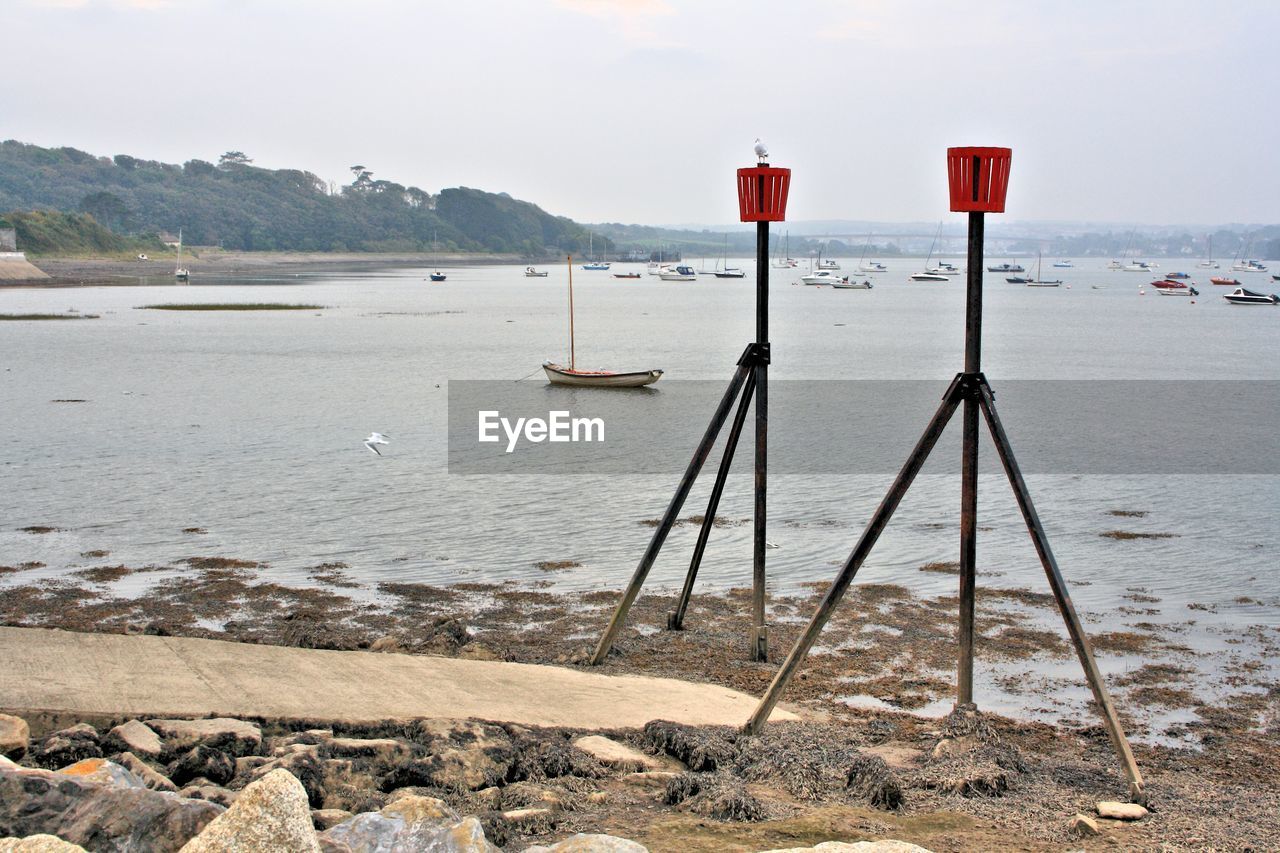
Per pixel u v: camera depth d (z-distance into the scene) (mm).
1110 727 12945
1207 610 21500
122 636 14984
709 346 91188
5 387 56812
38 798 8117
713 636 19688
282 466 36250
